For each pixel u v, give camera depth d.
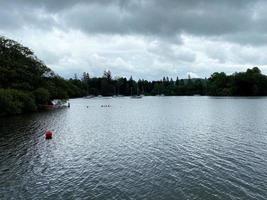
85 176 28.73
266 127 58.12
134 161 33.88
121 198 23.39
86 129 59.00
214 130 55.66
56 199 23.31
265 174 28.50
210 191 24.48
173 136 49.75
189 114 90.25
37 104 115.81
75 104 162.38
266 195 23.53
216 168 30.66
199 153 37.22
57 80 163.12
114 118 81.31
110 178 28.08
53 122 70.44
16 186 26.05
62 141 45.72
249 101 154.75
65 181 27.36
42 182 27.08
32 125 63.91
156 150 39.22
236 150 38.50
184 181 26.89
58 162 33.62
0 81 102.62
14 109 87.75
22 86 107.31
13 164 32.66
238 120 70.69
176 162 33.19
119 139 47.50
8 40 118.06
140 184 26.36
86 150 39.59
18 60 116.56
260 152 37.25
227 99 185.75
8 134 51.28
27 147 41.12
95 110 113.69
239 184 25.94
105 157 35.88
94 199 23.28
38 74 124.69
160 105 143.62
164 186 25.77
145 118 80.44
